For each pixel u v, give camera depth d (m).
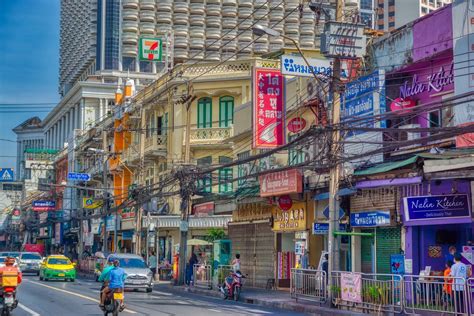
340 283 23.70
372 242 26.73
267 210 36.09
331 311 22.64
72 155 85.50
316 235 31.30
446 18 23.89
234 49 107.19
